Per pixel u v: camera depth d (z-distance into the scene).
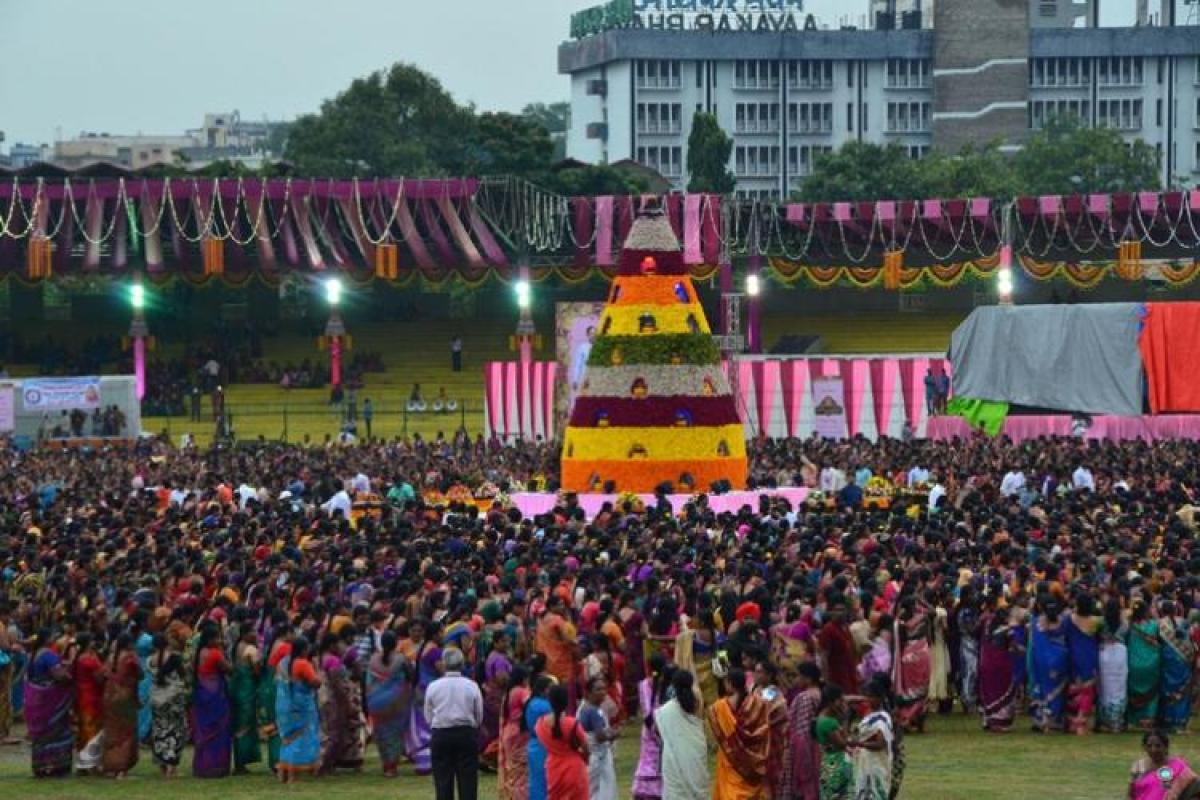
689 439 58.34
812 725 24.92
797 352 129.38
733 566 36.91
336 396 115.19
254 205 115.44
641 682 30.59
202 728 31.61
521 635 32.25
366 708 32.19
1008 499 50.88
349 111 163.88
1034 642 35.34
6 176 115.81
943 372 83.69
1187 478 58.91
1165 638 35.06
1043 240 125.81
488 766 31.31
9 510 52.12
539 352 130.75
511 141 162.00
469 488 61.66
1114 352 78.06
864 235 122.50
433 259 118.88
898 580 37.09
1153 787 22.98
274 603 33.88
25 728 37.81
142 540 42.12
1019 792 29.30
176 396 113.69
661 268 59.44
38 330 129.50
